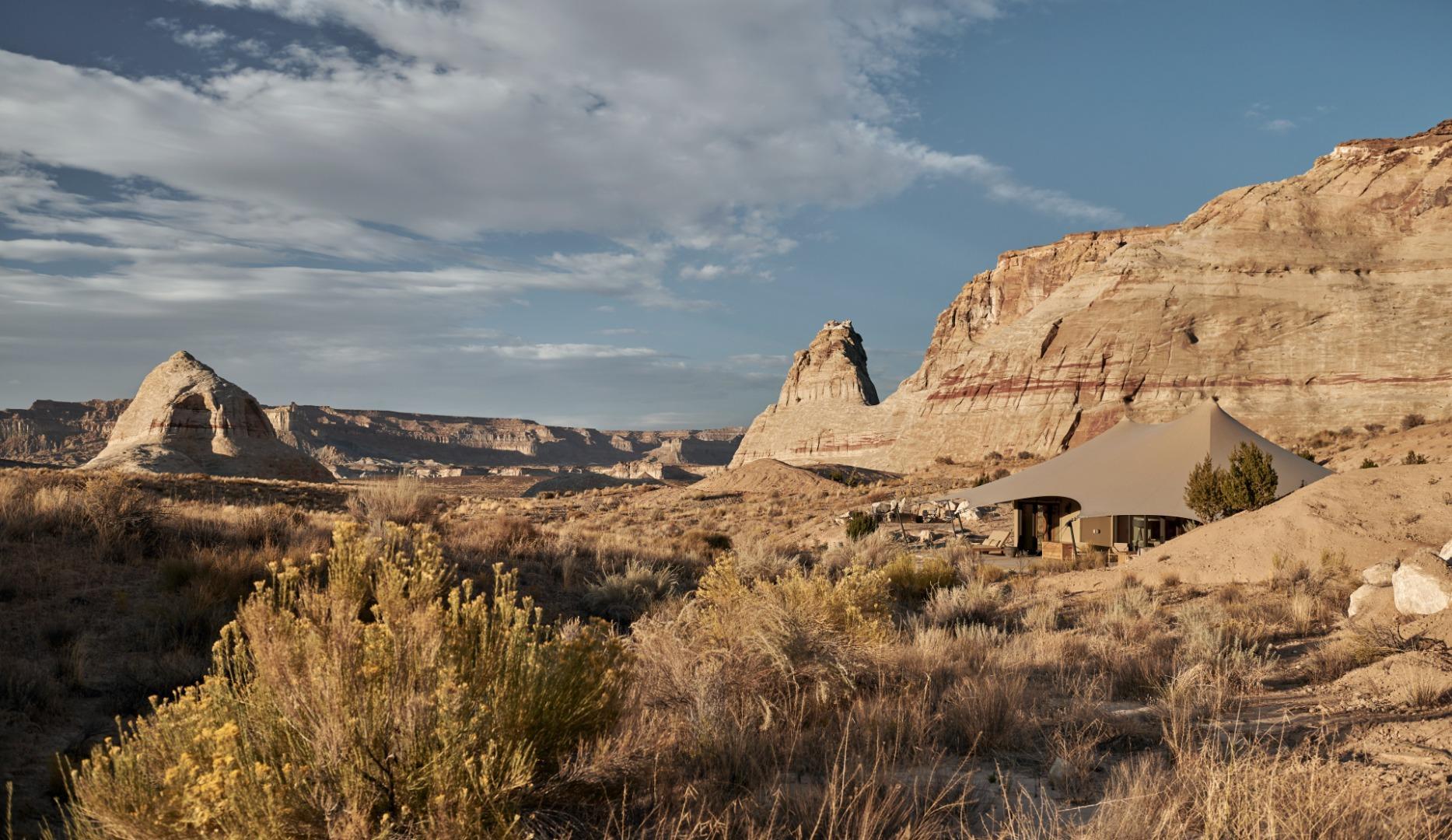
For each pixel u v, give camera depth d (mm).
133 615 9195
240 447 98500
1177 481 29469
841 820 4445
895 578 18594
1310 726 6520
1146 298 102812
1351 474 19922
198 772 3562
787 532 41656
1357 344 88938
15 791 5223
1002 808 4984
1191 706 7383
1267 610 13570
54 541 11398
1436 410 79938
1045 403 100125
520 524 20156
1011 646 10773
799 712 6734
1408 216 100312
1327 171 110375
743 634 7918
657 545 21812
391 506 21766
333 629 4262
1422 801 4449
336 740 3723
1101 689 8508
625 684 5402
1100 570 21328
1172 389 93375
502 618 4867
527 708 4414
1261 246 102938
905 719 6594
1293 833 3938
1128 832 4125
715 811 4551
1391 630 9555
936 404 113125
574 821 4289
